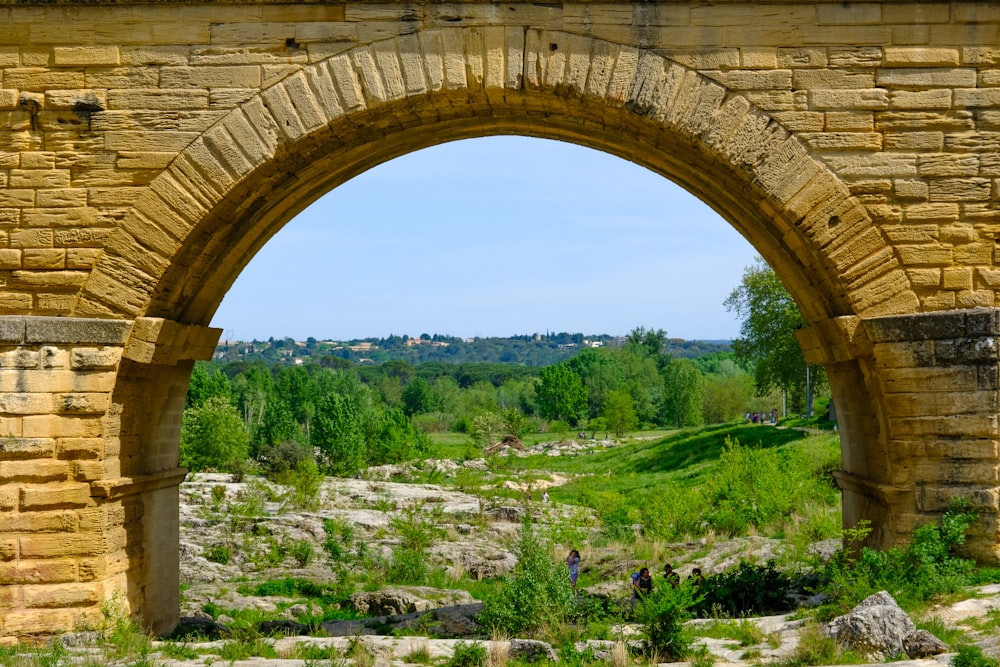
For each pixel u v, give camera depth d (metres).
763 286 71.50
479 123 18.02
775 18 15.60
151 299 15.80
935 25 15.60
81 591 15.11
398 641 15.29
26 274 15.57
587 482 63.56
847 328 15.71
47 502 15.08
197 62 15.67
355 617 24.38
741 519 35.03
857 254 15.62
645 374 170.88
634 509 41.34
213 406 72.56
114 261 15.56
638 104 15.58
